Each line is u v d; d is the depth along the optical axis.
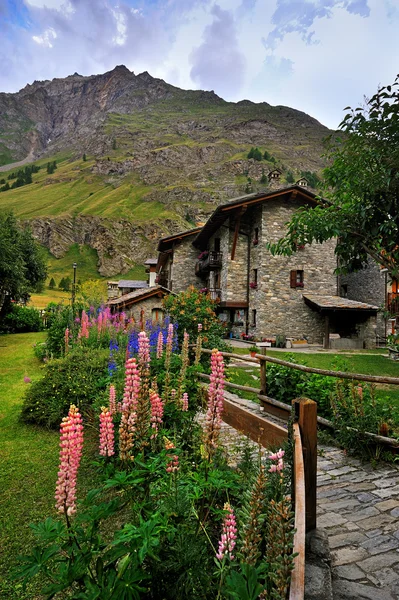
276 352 16.39
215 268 24.25
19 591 2.61
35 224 89.62
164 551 1.75
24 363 12.55
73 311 13.51
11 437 5.75
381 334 23.19
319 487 3.54
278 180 27.88
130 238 86.94
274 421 5.51
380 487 3.52
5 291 22.20
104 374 6.50
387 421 4.51
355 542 2.57
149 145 148.38
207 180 113.56
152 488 2.16
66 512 1.62
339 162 4.42
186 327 10.03
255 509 1.51
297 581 1.28
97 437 5.31
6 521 3.48
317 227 4.90
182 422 3.61
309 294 21.06
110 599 1.42
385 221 4.26
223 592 1.38
